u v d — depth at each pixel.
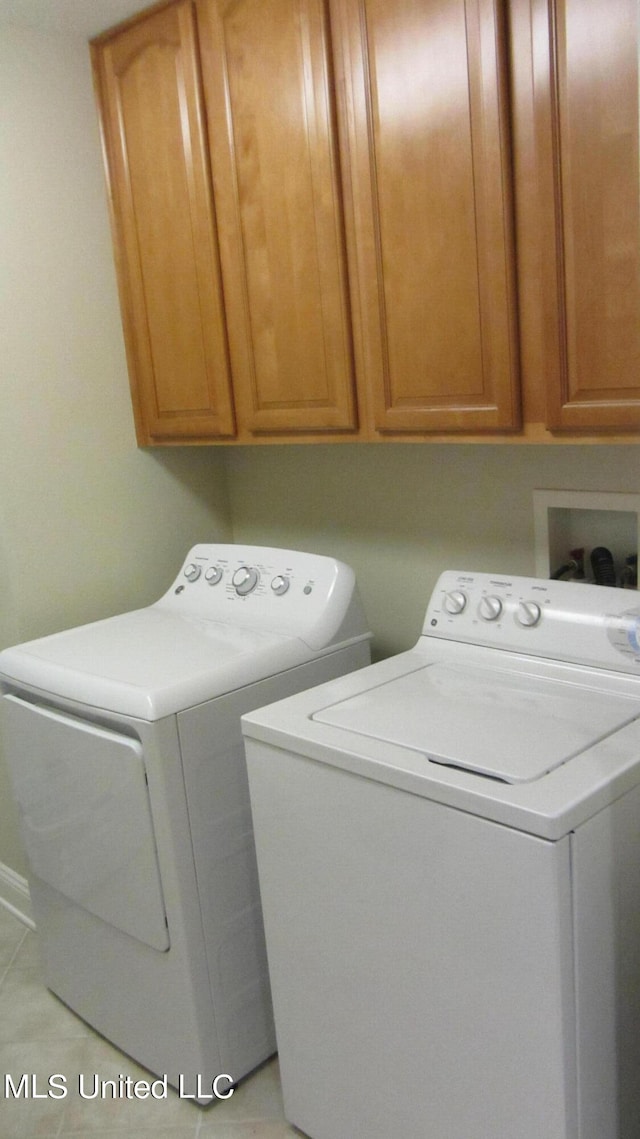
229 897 1.82
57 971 2.18
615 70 1.30
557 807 1.16
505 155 1.45
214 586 2.23
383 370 1.73
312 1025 1.62
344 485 2.34
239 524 2.68
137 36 2.06
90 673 1.81
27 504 2.22
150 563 2.52
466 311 1.57
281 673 1.87
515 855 1.19
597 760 1.29
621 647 1.55
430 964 1.36
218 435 2.17
